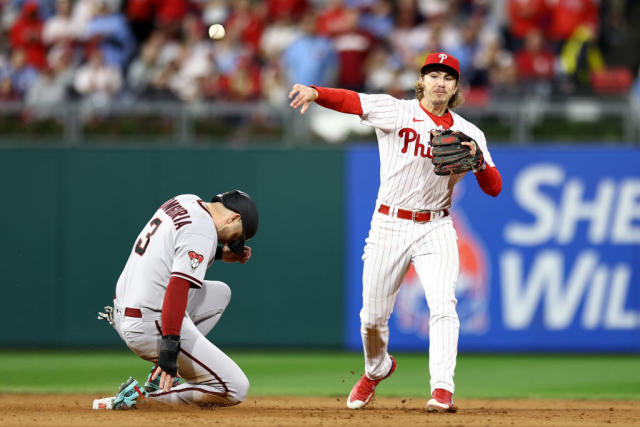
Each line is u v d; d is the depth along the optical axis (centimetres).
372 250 1912
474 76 4047
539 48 4166
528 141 3712
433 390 1838
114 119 3716
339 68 4162
